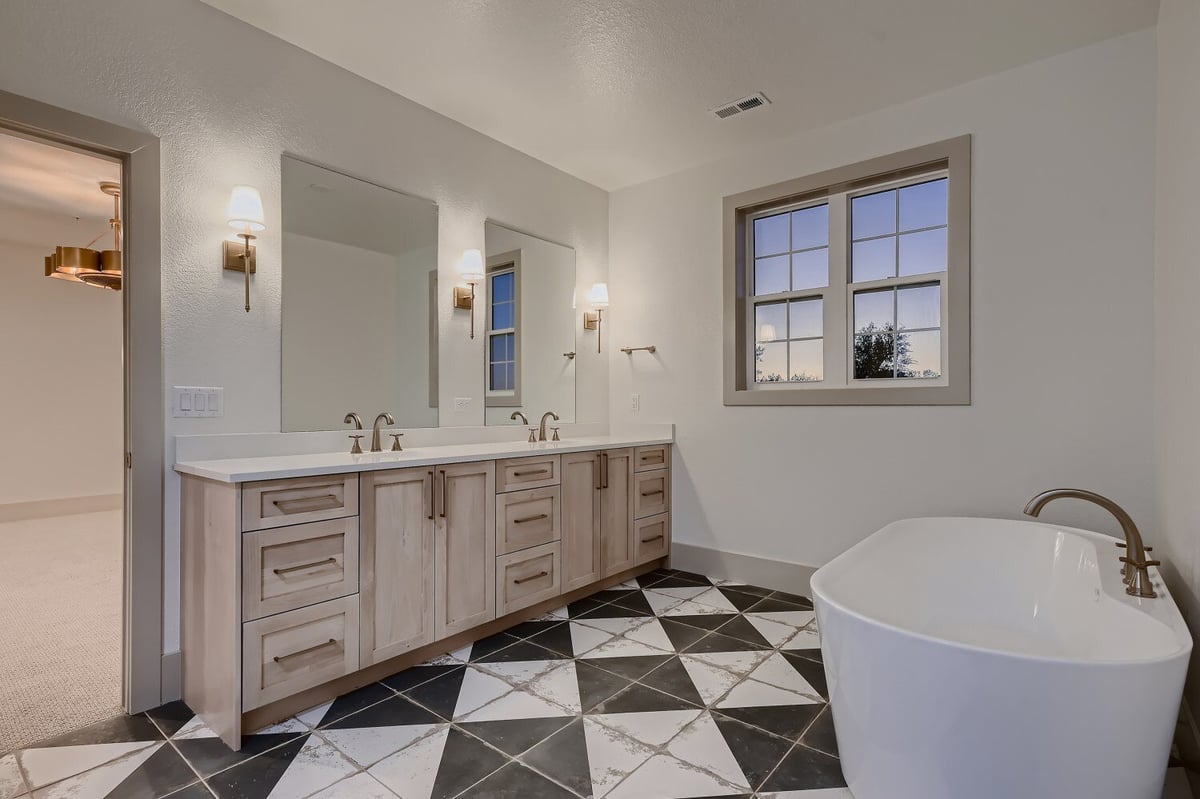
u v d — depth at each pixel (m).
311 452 2.49
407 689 2.14
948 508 2.80
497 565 2.62
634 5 2.18
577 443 3.18
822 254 3.32
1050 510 2.54
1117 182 2.40
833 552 3.14
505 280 3.38
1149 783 1.25
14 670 2.27
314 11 2.23
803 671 2.28
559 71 2.64
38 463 5.34
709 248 3.63
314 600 1.96
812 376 3.34
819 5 2.18
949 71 2.64
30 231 4.89
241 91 2.29
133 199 2.01
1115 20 2.29
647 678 2.22
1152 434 2.34
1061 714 1.21
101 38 1.94
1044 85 2.56
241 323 2.29
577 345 3.86
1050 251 2.55
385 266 2.79
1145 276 2.35
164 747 1.77
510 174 3.42
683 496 3.73
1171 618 1.52
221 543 1.84
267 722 1.88
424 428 2.94
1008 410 2.64
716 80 2.71
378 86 2.77
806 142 3.24
